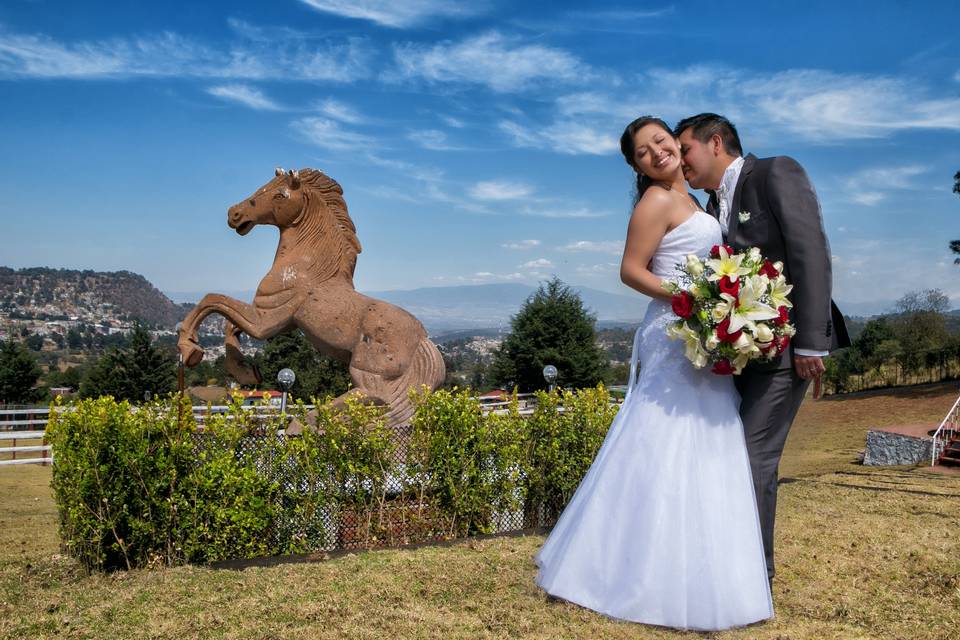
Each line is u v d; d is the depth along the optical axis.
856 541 4.78
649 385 3.64
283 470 5.01
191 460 4.75
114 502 4.46
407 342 7.43
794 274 3.41
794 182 3.45
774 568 3.94
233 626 3.33
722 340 3.25
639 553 3.34
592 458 5.75
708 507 3.37
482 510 5.43
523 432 5.64
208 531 4.71
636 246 3.70
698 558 3.28
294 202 7.39
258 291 7.45
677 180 3.79
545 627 3.23
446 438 5.36
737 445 3.53
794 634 3.14
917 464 14.26
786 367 3.50
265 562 4.68
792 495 6.85
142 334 34.94
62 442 4.46
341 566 4.36
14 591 3.98
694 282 3.38
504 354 34.91
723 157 3.78
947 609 3.40
